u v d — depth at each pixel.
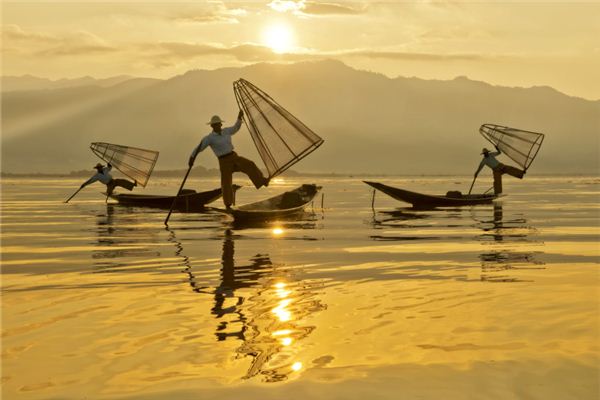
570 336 5.16
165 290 7.21
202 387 4.10
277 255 10.20
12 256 10.35
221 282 7.70
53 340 5.14
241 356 4.71
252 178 15.88
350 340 5.09
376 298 6.68
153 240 12.62
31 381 4.23
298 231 14.31
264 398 3.92
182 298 6.74
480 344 4.96
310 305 6.34
